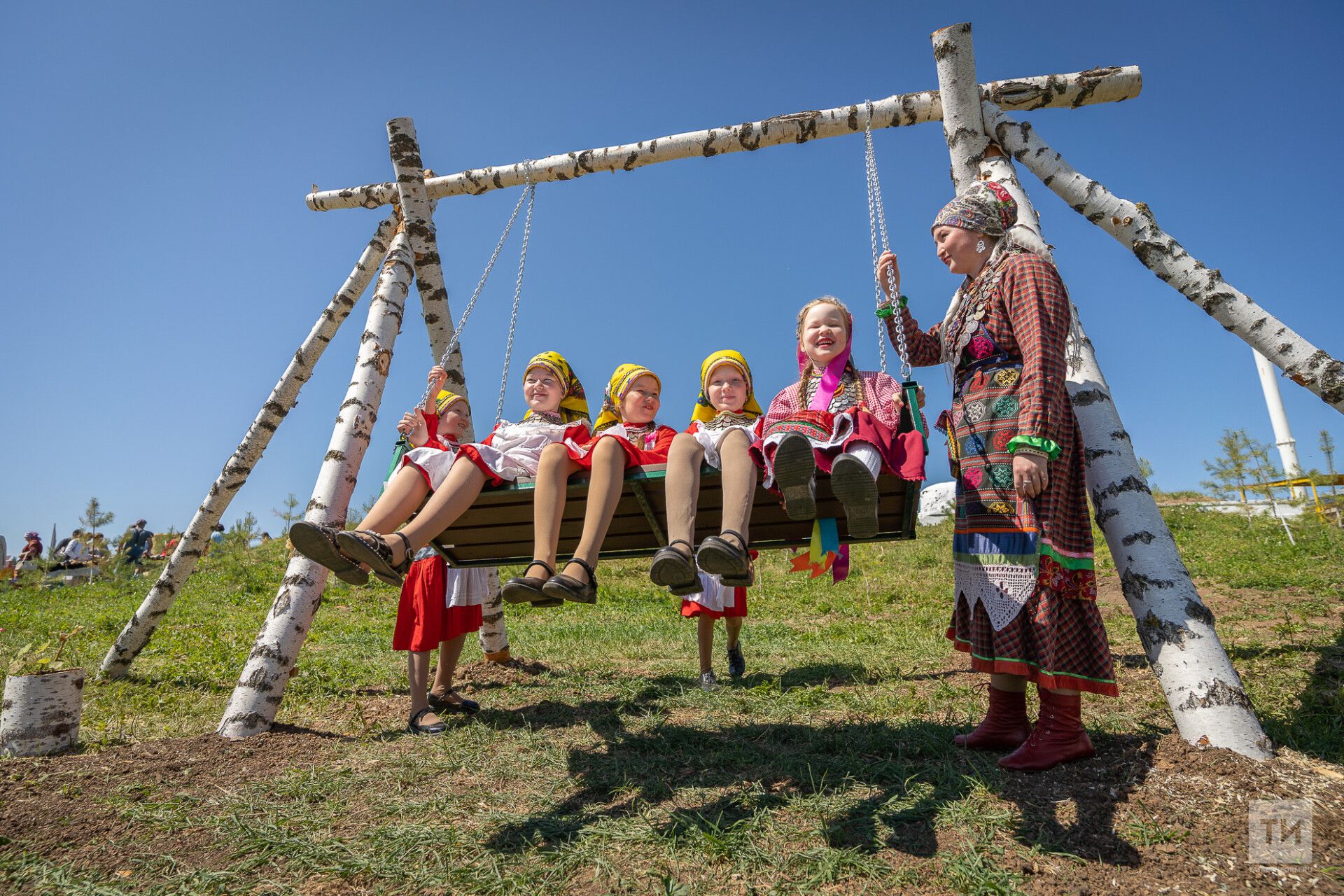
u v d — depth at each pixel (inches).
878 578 430.0
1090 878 87.1
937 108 201.5
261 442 249.4
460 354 250.5
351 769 135.0
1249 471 620.4
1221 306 155.5
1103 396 144.9
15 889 93.5
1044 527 115.6
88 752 155.5
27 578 613.0
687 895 86.5
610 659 253.3
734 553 105.3
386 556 113.6
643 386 163.3
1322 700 146.0
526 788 124.3
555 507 122.2
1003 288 122.4
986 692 174.1
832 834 98.6
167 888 93.0
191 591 481.7
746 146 220.1
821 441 117.3
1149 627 128.3
